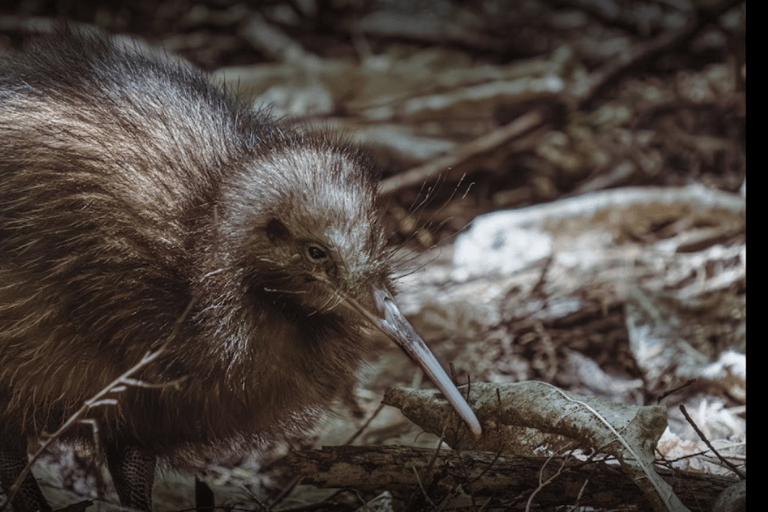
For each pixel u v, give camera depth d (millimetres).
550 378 12312
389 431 11289
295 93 19469
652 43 19047
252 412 8938
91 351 8500
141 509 9102
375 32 21609
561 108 18516
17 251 8492
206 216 8688
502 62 20906
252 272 8641
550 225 15461
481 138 17891
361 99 19609
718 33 20109
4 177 8594
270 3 22156
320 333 9055
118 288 8461
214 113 9312
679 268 14148
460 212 16891
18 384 8641
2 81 9086
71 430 9008
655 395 11766
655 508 7617
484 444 8398
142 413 8742
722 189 16656
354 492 8734
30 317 8461
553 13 22000
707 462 9508
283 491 9969
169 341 8156
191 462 9375
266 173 8680
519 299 13883
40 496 9312
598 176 17547
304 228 8539
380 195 9242
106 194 8547
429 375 8492
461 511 8117
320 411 9594
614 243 15117
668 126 18266
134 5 22031
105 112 8836
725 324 12625
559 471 7832
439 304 13867
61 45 9406
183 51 20828
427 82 20016
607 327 13125
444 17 22062
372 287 8664
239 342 8609
